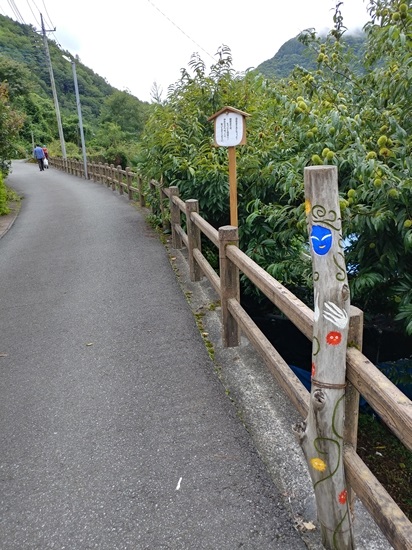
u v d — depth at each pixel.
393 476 2.87
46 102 44.97
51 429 2.53
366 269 3.05
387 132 2.76
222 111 3.98
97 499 2.02
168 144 5.62
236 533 1.80
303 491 1.98
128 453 2.30
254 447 2.28
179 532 1.82
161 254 6.02
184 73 6.08
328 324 1.42
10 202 12.59
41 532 1.87
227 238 3.02
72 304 4.47
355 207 2.75
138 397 2.79
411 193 2.51
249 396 2.71
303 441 1.59
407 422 1.13
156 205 7.60
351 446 1.57
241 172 4.79
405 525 1.25
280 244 4.46
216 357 3.21
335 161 2.73
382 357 3.97
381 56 3.27
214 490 2.02
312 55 4.08
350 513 1.64
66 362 3.30
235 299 3.16
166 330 3.71
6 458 2.32
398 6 2.75
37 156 25.14
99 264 5.80
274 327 4.96
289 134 3.91
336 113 2.67
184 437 2.39
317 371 1.47
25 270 5.80
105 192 13.95
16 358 3.42
